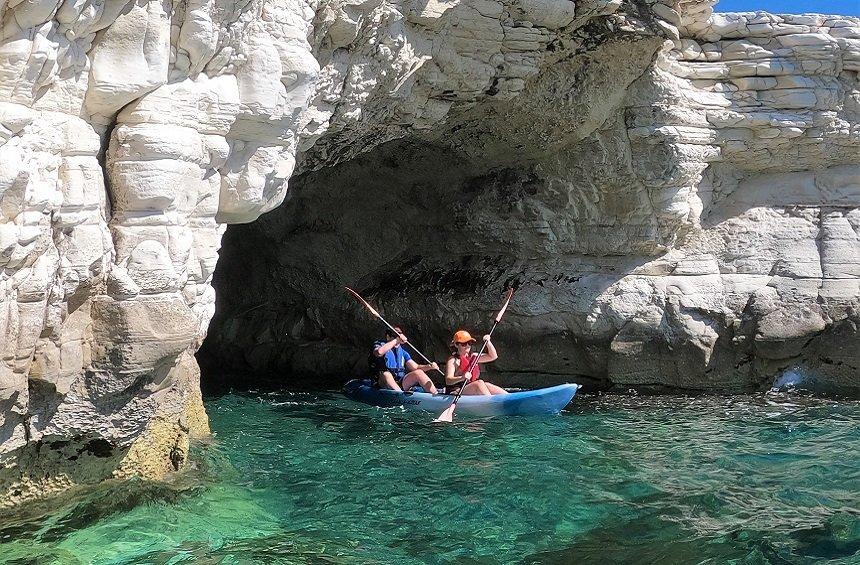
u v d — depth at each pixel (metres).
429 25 7.37
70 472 4.86
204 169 5.01
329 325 11.12
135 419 4.90
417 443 7.27
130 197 4.51
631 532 5.19
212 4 4.73
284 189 5.84
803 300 9.58
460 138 9.80
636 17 8.49
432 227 10.90
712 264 9.92
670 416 8.47
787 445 7.27
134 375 4.64
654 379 9.84
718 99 9.62
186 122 4.76
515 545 4.95
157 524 4.88
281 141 5.61
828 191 9.94
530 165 10.09
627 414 8.57
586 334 9.84
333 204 10.86
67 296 4.21
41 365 4.21
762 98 9.62
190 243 4.89
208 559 4.48
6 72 3.65
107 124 4.54
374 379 9.57
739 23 9.55
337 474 6.22
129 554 4.47
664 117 9.41
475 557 4.75
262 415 8.30
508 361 10.16
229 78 5.15
